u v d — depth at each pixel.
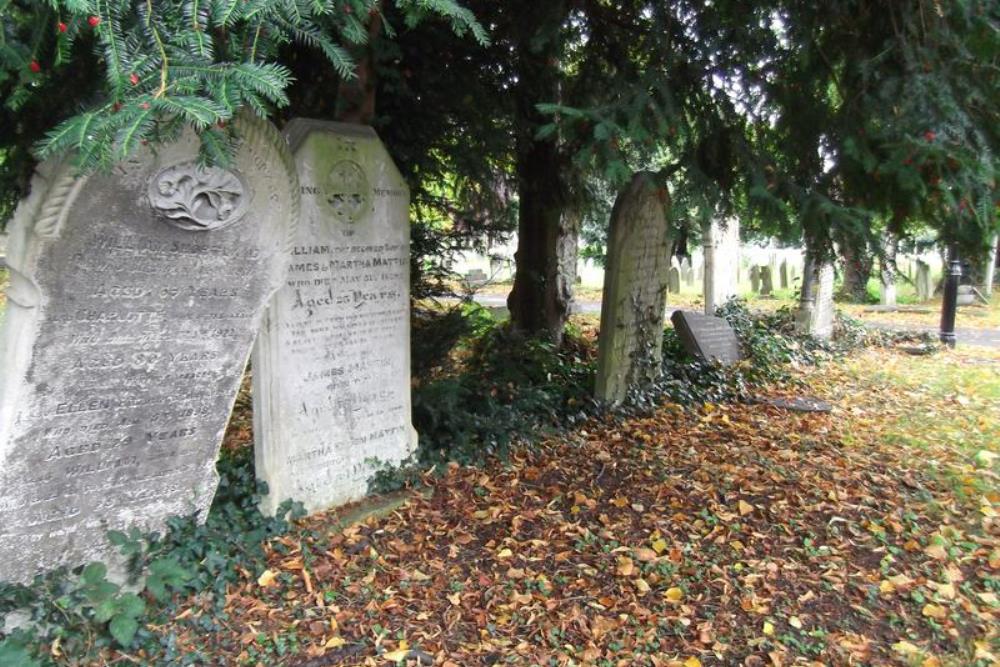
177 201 3.14
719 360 8.09
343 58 2.70
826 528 4.29
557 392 6.64
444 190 6.88
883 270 5.10
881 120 4.45
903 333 11.66
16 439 2.96
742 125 5.35
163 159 3.06
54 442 3.08
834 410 7.01
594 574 3.75
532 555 3.93
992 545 4.10
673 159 5.98
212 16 2.33
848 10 4.65
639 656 3.10
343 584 3.56
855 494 4.78
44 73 3.12
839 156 4.90
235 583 3.51
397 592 3.53
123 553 3.27
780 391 7.71
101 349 3.13
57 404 3.05
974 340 12.02
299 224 4.04
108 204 2.96
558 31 5.45
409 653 3.05
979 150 4.17
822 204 4.62
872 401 7.48
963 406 7.30
